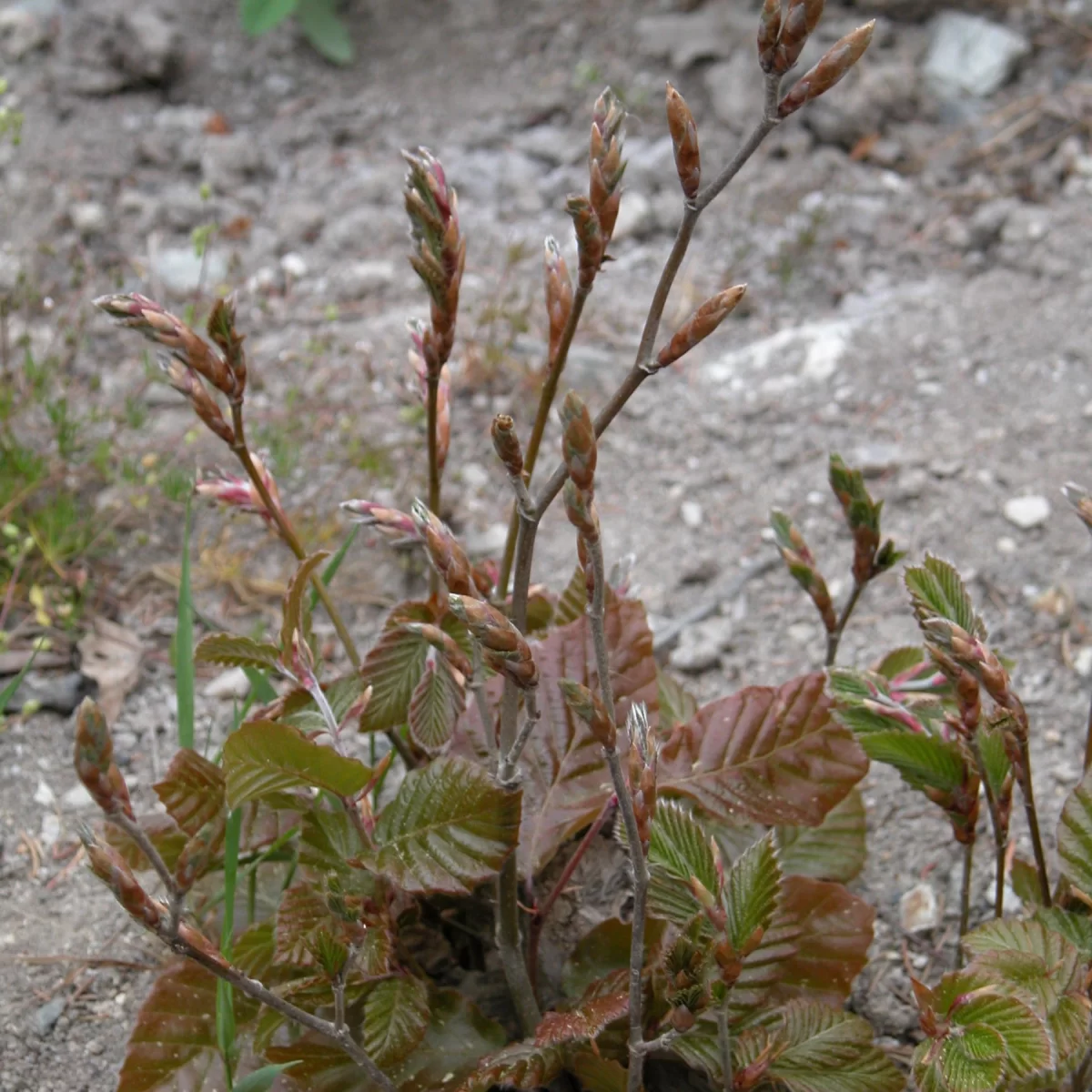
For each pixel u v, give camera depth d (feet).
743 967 1.84
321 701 1.77
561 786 1.88
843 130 3.54
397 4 4.01
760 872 1.59
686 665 2.45
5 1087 1.97
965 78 3.63
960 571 2.56
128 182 3.45
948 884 2.16
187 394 1.71
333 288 3.25
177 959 2.02
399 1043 1.74
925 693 1.91
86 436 2.78
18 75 3.67
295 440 2.83
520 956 1.84
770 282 3.24
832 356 3.01
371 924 1.75
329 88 3.79
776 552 2.64
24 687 2.38
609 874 1.99
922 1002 1.65
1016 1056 1.58
